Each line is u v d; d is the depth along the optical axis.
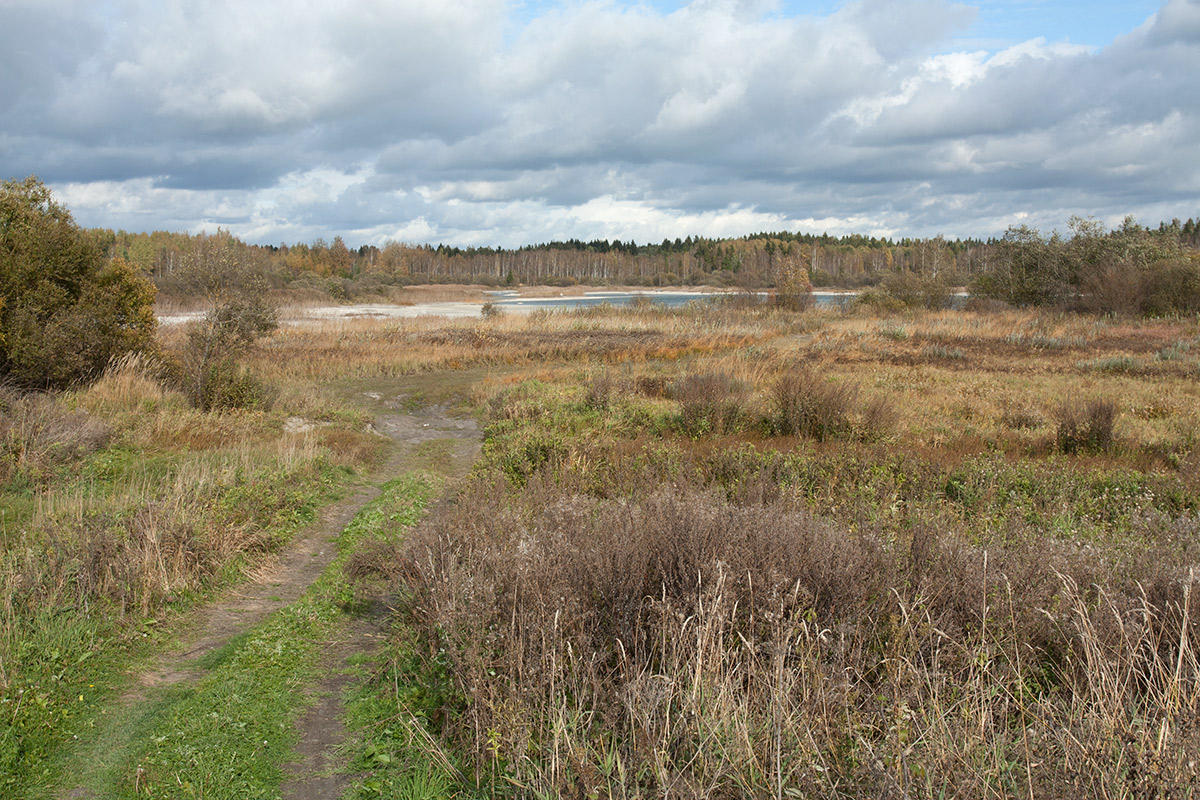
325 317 39.94
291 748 4.00
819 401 12.57
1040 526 6.97
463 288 105.50
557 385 17.97
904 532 6.23
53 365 13.08
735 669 3.71
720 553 4.39
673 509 5.11
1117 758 2.82
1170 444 11.26
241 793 3.57
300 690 4.64
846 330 31.62
